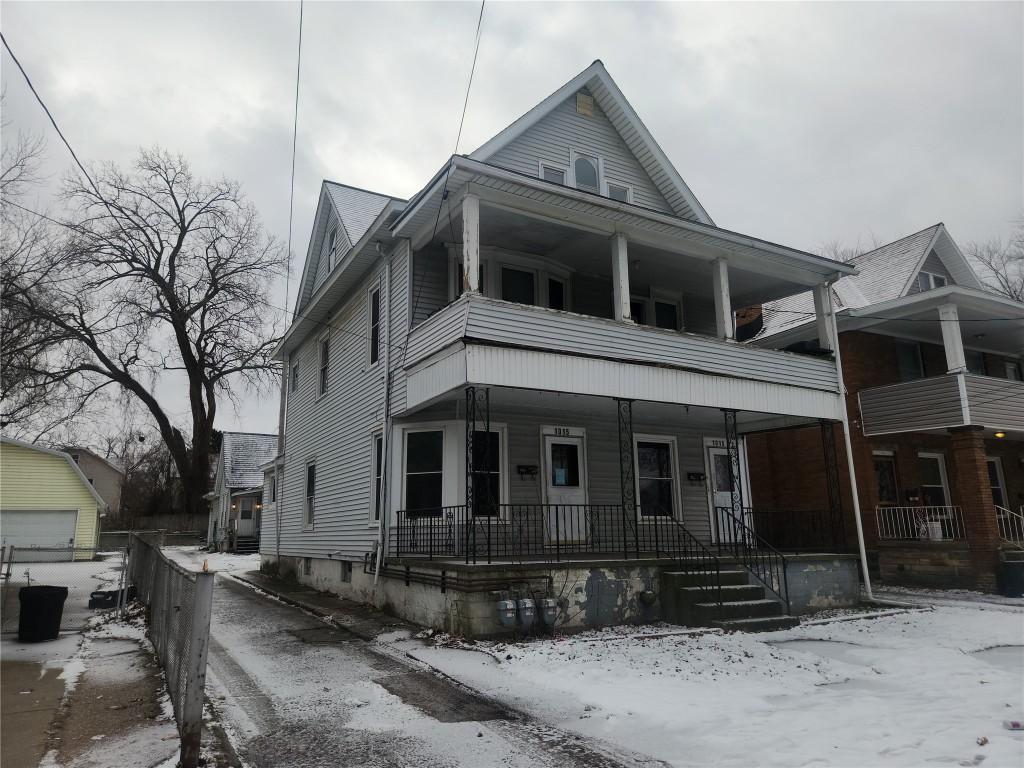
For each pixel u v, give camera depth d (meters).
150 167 36.25
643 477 14.48
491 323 10.14
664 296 16.11
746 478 16.06
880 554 17.20
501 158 13.35
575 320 11.05
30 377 28.33
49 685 7.21
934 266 20.45
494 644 8.73
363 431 14.13
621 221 12.06
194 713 4.75
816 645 9.33
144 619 11.55
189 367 38.12
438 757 4.98
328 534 15.68
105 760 4.91
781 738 5.23
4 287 18.11
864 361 18.55
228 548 33.31
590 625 9.86
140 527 46.06
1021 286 36.28
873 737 5.24
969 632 10.24
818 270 14.71
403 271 12.86
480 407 11.82
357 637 10.03
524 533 12.43
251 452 37.84
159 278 36.56
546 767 4.77
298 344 20.23
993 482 20.28
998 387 16.80
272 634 10.36
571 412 13.48
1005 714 5.84
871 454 17.84
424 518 11.99
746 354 13.16
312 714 6.08
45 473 28.70
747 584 11.05
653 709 5.99
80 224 32.81
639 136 15.01
